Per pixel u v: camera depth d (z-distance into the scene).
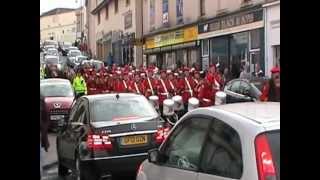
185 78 19.05
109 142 8.55
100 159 8.50
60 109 17.38
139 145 8.64
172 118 15.26
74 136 9.35
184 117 5.46
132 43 48.59
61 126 10.53
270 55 24.44
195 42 32.97
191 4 33.75
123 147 8.59
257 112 4.79
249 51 26.39
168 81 19.25
